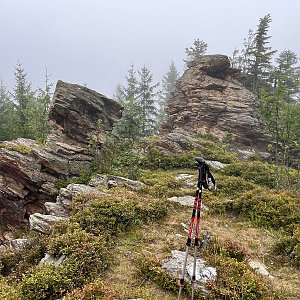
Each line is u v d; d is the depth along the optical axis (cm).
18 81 3869
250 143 2725
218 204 1267
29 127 2803
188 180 1631
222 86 3078
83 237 889
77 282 741
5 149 1672
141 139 2322
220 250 862
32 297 703
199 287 711
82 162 1859
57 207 1220
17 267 915
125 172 1808
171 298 704
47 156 1712
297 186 1608
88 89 2250
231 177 1622
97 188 1338
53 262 816
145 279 768
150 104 4481
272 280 791
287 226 1080
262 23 3759
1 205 1591
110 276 782
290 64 4331
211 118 2900
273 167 2025
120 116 2433
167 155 2066
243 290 696
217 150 2294
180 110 3186
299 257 862
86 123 2102
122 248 911
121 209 1061
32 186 1630
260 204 1212
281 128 1702
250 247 959
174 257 828
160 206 1155
